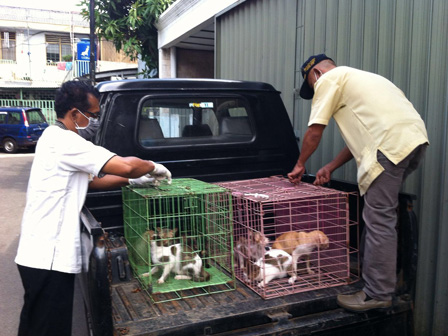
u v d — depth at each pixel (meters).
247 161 3.26
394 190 2.23
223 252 2.69
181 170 3.05
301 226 2.89
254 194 2.54
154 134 3.01
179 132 3.10
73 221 1.97
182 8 8.38
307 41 4.42
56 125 2.09
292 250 2.49
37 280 1.93
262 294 2.29
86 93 2.12
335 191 2.63
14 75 24.80
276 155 3.37
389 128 2.21
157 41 11.03
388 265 2.21
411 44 3.15
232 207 2.67
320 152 4.23
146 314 2.08
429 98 3.01
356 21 3.72
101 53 25.31
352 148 2.43
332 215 2.70
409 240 2.33
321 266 2.60
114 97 2.88
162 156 2.99
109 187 2.55
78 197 2.00
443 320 3.01
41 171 1.97
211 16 7.11
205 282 2.45
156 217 2.46
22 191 9.48
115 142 2.86
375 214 2.24
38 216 1.95
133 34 11.17
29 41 25.61
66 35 26.41
